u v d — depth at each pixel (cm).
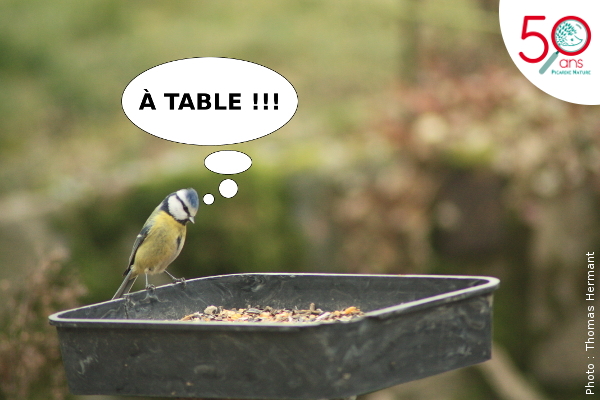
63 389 605
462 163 793
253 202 759
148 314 370
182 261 752
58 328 310
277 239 762
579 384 856
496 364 830
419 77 870
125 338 293
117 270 741
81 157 1058
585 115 781
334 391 268
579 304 848
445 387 818
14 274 713
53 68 1262
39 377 605
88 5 1360
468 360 306
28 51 1284
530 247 830
